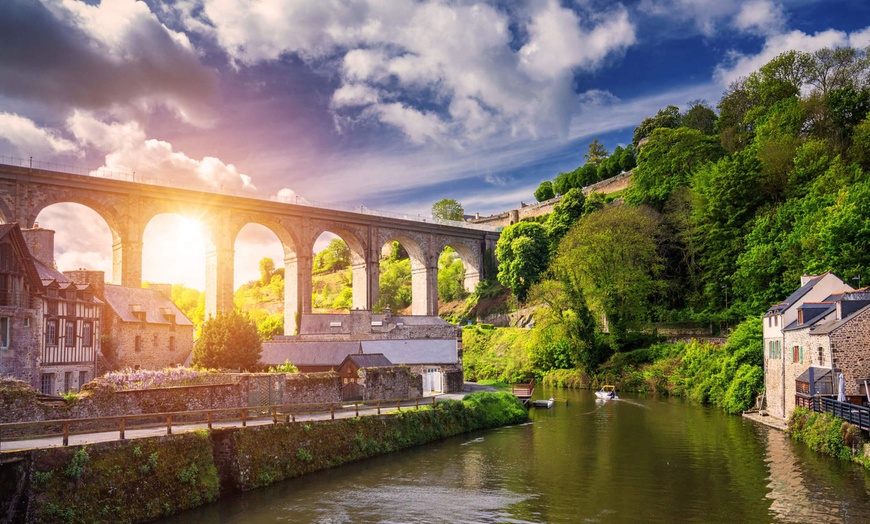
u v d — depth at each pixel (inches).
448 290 3944.4
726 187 2357.3
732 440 1274.6
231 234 2647.6
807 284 1526.8
